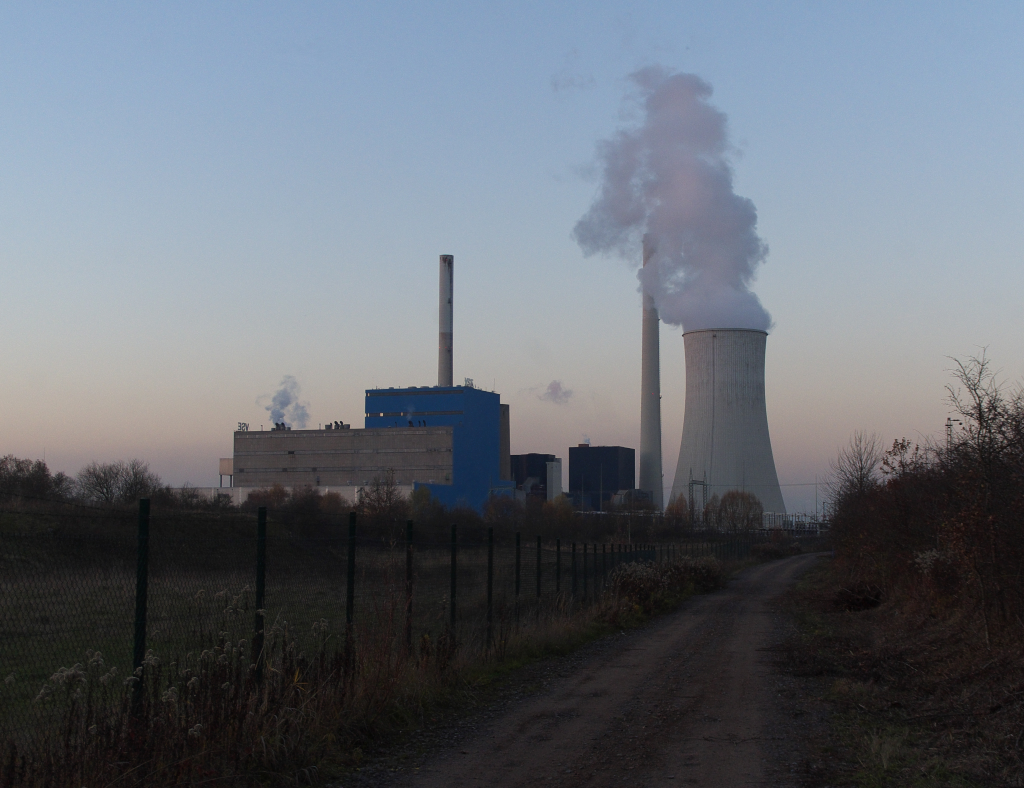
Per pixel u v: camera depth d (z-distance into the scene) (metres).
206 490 106.38
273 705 7.80
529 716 10.06
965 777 7.09
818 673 13.24
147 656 6.94
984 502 13.54
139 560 7.11
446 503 108.19
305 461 121.31
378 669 9.78
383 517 33.44
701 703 10.93
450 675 11.16
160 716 6.70
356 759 7.95
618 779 7.35
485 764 7.88
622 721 9.80
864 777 7.22
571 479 184.50
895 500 21.22
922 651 13.77
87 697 6.60
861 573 27.75
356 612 13.35
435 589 22.03
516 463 174.50
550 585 26.27
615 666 14.27
